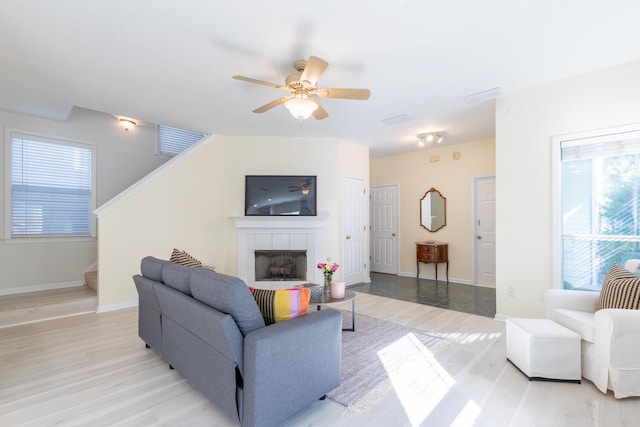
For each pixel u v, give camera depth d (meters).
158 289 2.37
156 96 3.52
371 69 2.90
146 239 4.37
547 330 2.30
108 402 2.00
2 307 3.62
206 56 2.67
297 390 1.78
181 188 4.72
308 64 2.24
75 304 3.90
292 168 5.23
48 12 2.09
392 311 4.01
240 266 5.04
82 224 4.89
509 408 1.93
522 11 2.09
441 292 5.07
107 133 5.12
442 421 1.81
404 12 2.10
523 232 3.38
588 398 2.03
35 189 4.51
